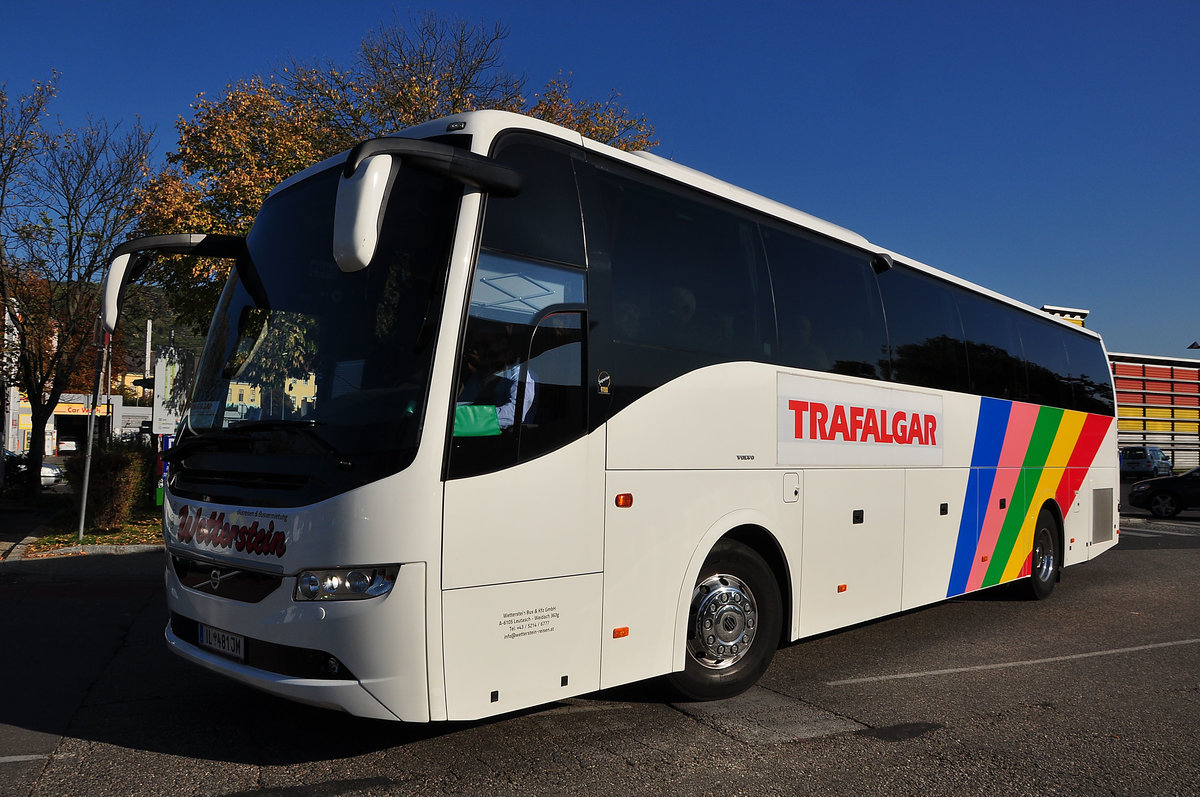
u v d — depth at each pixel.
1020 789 4.26
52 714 5.11
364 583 3.78
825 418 6.32
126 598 8.95
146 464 16.55
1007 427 8.98
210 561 4.39
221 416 4.69
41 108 19.52
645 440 4.86
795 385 6.04
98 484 13.67
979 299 8.86
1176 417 44.06
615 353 4.75
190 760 4.38
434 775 4.22
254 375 4.58
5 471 22.42
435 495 3.87
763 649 5.71
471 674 3.98
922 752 4.74
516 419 4.21
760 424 5.70
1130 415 42.75
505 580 4.11
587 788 4.11
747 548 5.62
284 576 3.94
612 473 4.66
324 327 4.34
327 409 4.11
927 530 7.51
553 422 4.38
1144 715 5.49
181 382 16.56
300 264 4.70
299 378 4.32
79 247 20.27
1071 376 10.68
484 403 4.09
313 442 4.00
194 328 21.75
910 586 7.26
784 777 4.32
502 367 4.19
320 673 3.85
